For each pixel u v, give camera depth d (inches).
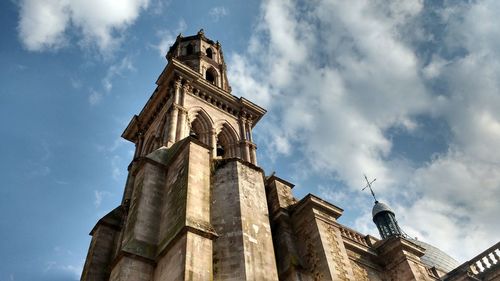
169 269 666.8
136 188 906.1
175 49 1866.4
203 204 778.2
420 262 1152.2
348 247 1131.3
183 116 1282.0
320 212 1005.2
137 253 721.6
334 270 864.3
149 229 792.9
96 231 1009.5
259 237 840.3
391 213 2247.8
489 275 1307.8
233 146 1413.6
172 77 1408.7
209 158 925.2
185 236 674.8
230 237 807.7
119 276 674.8
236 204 886.4
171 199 830.5
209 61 1797.5
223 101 1514.5
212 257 712.4
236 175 971.3
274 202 1074.7
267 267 778.8
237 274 732.7
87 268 913.5
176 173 887.1
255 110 1581.0
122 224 1037.8
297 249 965.2
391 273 1136.8
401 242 1155.9
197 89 1450.5
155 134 1344.7
